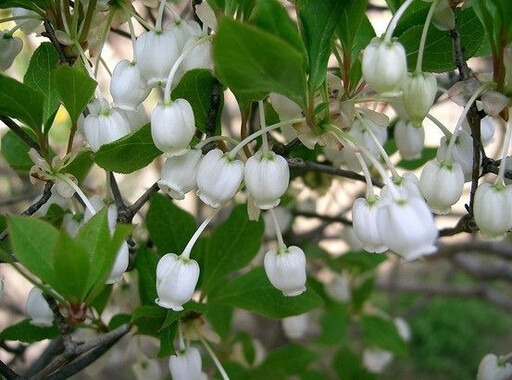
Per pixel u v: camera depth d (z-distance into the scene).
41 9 0.11
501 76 0.09
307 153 0.14
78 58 0.10
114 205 0.11
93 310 0.14
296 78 0.08
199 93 0.10
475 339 0.42
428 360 0.41
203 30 0.10
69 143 0.10
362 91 0.10
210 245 0.13
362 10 0.10
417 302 0.38
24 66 0.21
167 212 0.12
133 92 0.10
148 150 0.10
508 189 0.09
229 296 0.12
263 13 0.08
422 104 0.09
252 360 0.18
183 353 0.11
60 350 0.13
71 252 0.08
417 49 0.11
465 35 0.11
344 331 0.19
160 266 0.10
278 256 0.10
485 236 0.09
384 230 0.08
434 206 0.10
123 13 0.11
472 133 0.10
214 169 0.09
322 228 0.19
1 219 0.11
